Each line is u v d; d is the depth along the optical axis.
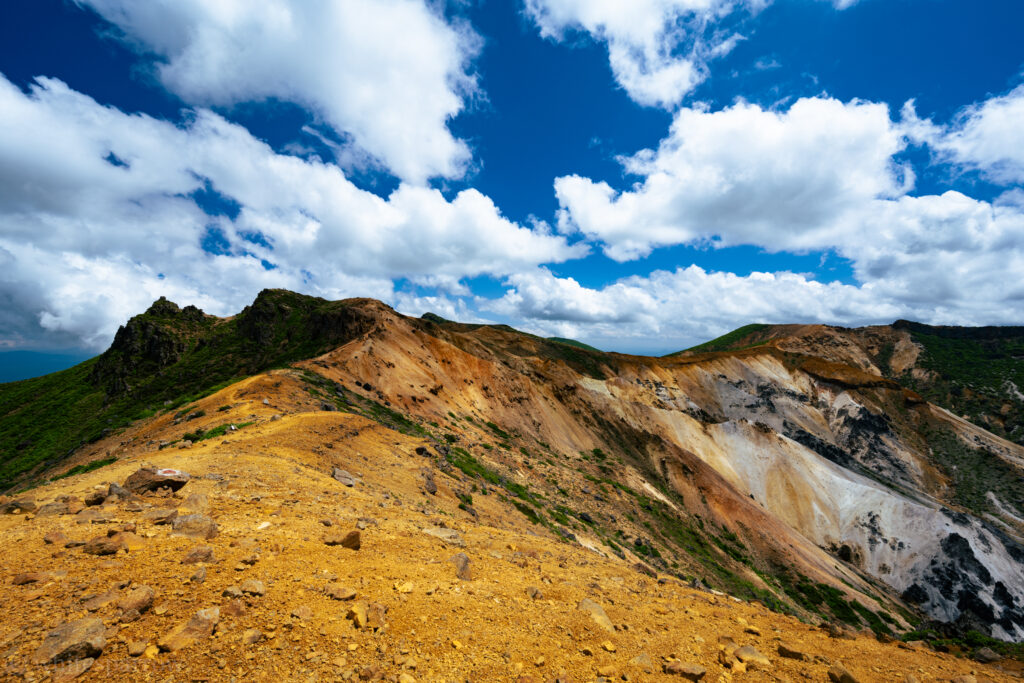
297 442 26.22
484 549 16.23
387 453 31.88
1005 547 93.19
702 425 126.56
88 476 17.20
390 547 12.94
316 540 11.80
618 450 101.94
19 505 10.85
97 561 8.59
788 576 74.81
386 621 8.68
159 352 90.88
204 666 6.52
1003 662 11.77
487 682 7.57
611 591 14.42
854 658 11.23
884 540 98.44
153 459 19.17
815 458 121.25
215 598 8.11
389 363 70.12
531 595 11.80
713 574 58.09
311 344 85.75
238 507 13.42
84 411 78.44
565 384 119.00
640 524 61.19
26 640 6.33
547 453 79.88
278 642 7.33
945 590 85.56
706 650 10.74
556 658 8.82
